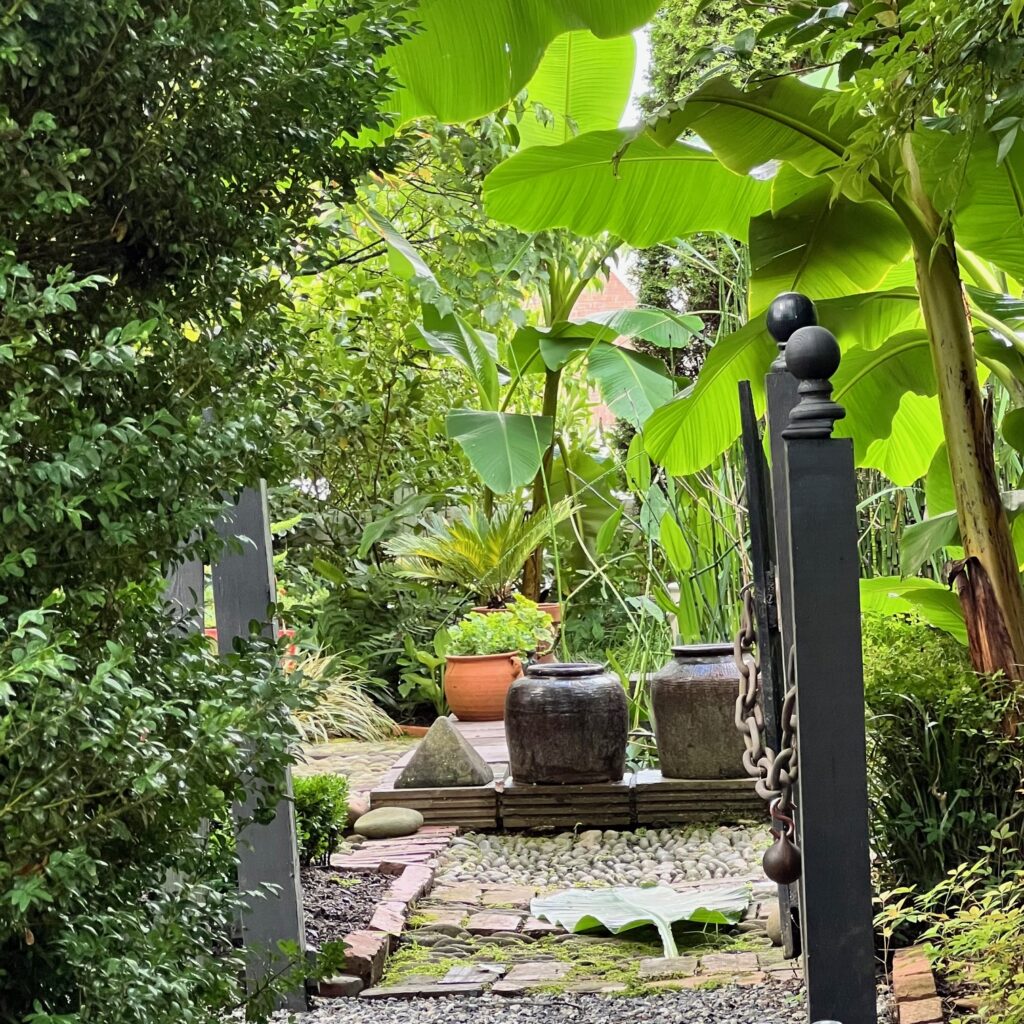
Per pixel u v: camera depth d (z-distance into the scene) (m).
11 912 1.58
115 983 1.74
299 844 4.71
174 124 1.93
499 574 8.70
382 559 9.10
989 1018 2.46
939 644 3.70
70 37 1.72
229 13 1.96
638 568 8.62
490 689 7.89
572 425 9.51
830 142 3.66
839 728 1.59
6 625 1.71
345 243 7.68
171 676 2.02
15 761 1.63
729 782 5.52
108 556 1.87
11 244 1.74
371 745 7.67
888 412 4.29
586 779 5.61
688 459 4.62
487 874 4.93
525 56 4.04
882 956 3.34
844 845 1.59
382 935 3.91
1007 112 2.42
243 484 2.14
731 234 4.56
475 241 7.02
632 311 7.88
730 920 4.07
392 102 4.14
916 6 2.05
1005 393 4.89
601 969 3.79
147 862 2.04
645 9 3.98
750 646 2.14
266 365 2.26
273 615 2.31
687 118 3.63
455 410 7.64
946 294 3.46
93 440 1.70
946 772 3.30
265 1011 2.24
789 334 1.95
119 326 1.92
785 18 2.95
